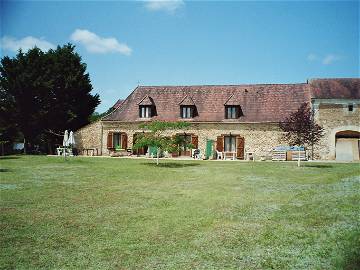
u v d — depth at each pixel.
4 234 7.60
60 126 38.91
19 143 43.19
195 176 17.36
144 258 6.37
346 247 6.58
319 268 5.86
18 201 10.80
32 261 6.21
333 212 9.05
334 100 29.91
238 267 5.97
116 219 8.84
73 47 41.00
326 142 30.02
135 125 33.97
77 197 11.59
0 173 17.45
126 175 17.45
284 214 9.21
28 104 37.19
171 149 23.22
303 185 14.16
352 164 24.31
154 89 36.28
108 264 6.11
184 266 6.02
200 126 32.56
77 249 6.79
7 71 36.81
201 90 34.97
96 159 27.94
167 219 8.84
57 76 37.69
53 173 17.77
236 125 31.80
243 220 8.74
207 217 9.03
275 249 6.75
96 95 41.62
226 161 28.12
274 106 32.00
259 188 13.57
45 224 8.35
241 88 34.09
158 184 14.60
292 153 29.89
